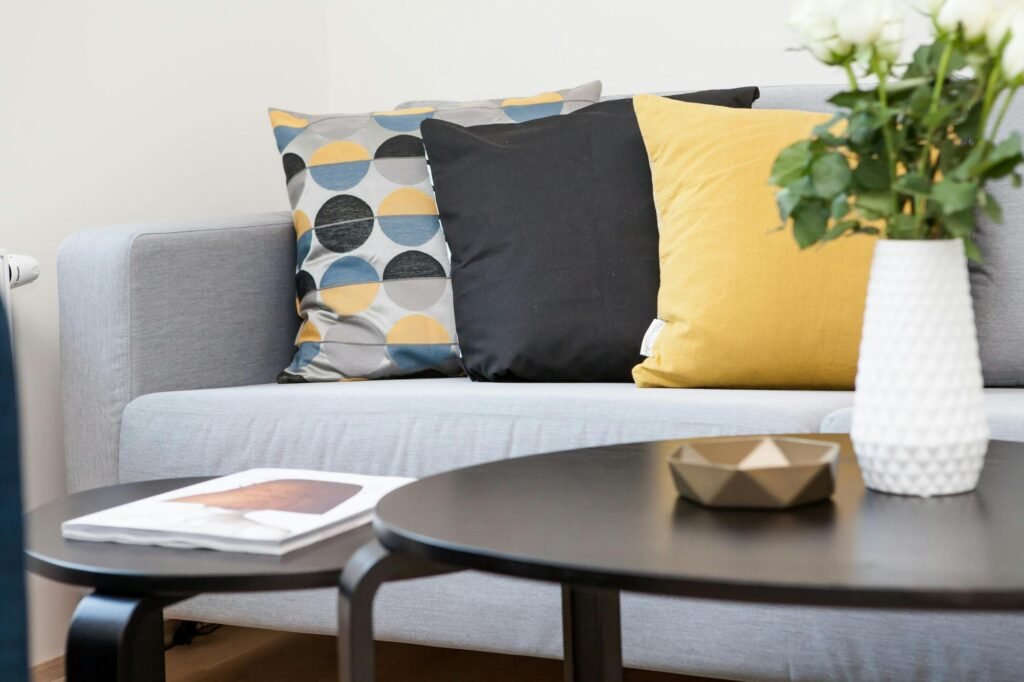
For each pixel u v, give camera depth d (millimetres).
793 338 1750
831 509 903
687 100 2109
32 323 2246
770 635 1457
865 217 939
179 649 2270
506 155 2080
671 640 1521
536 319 1963
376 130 2309
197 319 2090
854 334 1753
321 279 2197
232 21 2801
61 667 2209
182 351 2057
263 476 1339
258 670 2125
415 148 2275
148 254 2006
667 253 1876
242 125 2826
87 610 1004
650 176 2016
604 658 1271
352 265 2189
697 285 1789
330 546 1064
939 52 932
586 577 756
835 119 950
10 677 439
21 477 451
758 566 741
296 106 3010
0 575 438
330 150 2291
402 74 3031
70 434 2020
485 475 1087
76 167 2359
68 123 2344
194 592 979
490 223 2041
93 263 1993
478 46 2918
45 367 2270
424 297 2160
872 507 906
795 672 1443
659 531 846
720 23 2602
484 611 1648
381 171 2252
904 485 937
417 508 948
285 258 2309
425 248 2188
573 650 1282
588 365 1964
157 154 2566
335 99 3121
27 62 2256
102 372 1976
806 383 1789
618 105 2109
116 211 2451
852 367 1770
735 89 2117
